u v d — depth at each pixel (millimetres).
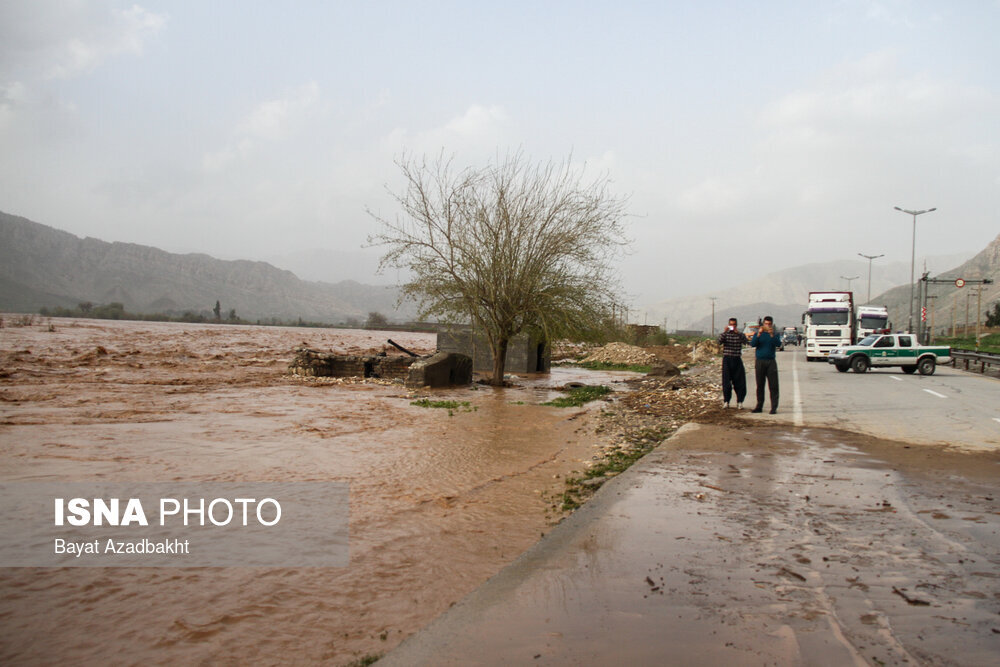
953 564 4852
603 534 5621
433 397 18828
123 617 4199
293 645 3844
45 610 4289
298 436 11461
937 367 36594
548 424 13766
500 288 21844
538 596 4250
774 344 14836
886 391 20500
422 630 3775
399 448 10586
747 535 5590
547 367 32156
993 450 10016
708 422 13312
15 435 10695
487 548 5734
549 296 21594
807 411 15289
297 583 4848
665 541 5422
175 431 11602
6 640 3840
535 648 3494
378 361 26000
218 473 8391
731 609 4000
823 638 3588
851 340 39250
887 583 4453
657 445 10906
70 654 3686
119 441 10430
